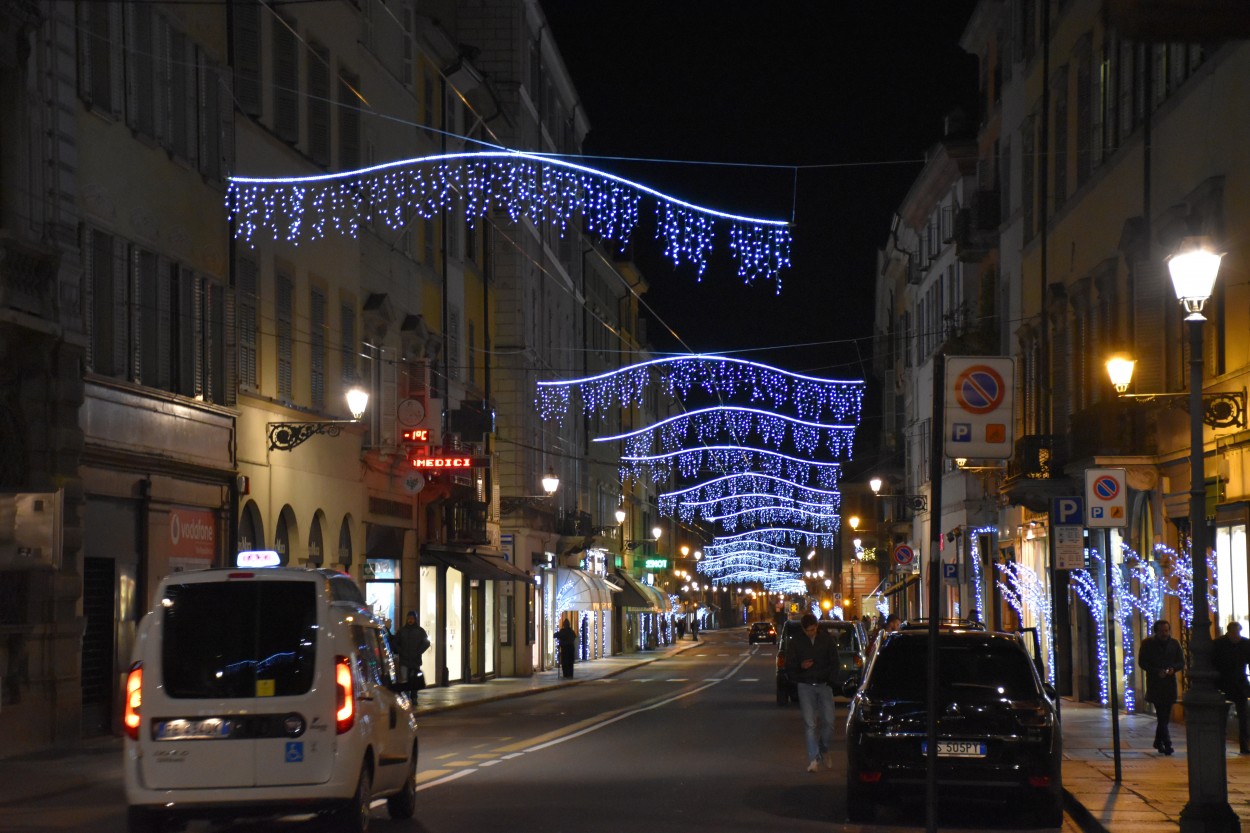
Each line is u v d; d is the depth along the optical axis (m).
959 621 19.91
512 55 62.81
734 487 108.75
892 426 87.44
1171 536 31.17
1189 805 14.88
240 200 34.91
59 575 26.36
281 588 14.80
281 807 14.45
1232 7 4.27
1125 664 34.59
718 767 22.78
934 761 10.74
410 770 16.89
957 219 52.84
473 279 58.47
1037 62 43.72
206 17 33.94
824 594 134.50
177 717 14.52
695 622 145.12
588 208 39.03
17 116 25.84
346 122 42.59
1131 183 33.44
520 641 62.34
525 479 62.97
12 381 25.42
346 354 42.53
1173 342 30.69
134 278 29.89
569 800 18.41
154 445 30.34
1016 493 38.31
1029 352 44.59
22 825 16.62
